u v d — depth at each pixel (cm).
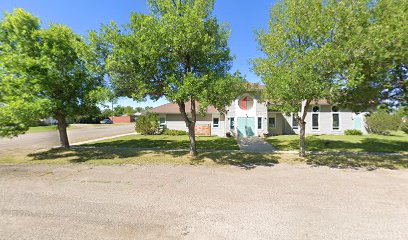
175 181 700
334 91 883
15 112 966
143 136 2181
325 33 865
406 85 992
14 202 526
